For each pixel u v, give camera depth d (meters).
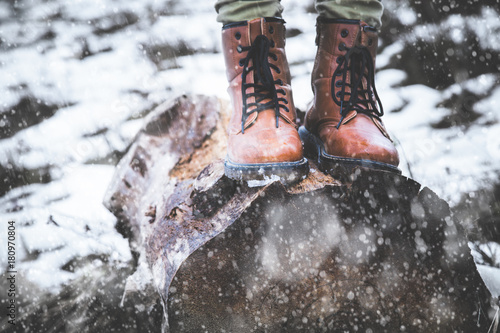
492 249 2.09
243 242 1.39
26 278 2.25
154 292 1.79
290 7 4.86
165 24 4.84
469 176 2.55
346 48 1.59
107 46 4.54
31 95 3.89
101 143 3.36
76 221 2.63
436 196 1.43
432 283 1.46
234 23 1.56
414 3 4.37
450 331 1.47
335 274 1.42
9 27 4.94
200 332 1.44
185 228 1.50
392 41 4.03
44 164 3.21
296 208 1.38
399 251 1.43
